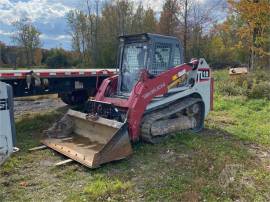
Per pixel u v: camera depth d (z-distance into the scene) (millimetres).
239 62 39906
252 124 9648
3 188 5480
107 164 6328
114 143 6316
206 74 8812
